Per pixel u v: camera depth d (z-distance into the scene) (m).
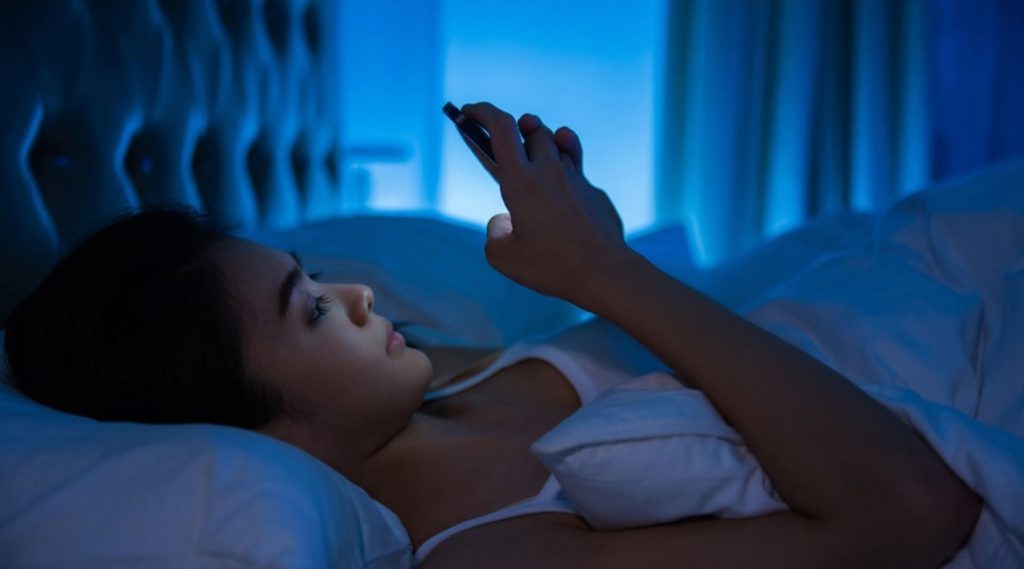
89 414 0.65
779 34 2.32
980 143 2.49
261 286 0.69
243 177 1.51
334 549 0.49
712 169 2.28
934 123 2.51
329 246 1.33
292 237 1.35
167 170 1.34
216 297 0.66
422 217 1.47
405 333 1.11
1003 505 0.54
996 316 0.80
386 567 0.59
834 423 0.58
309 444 0.71
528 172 0.73
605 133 2.30
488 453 0.78
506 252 0.74
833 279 0.90
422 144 2.13
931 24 2.42
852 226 1.28
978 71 2.46
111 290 0.65
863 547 0.55
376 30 2.08
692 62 2.28
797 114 2.32
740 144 2.28
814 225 1.32
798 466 0.57
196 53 1.36
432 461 0.77
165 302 0.65
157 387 0.64
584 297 0.71
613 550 0.59
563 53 2.24
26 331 0.67
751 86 2.27
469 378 0.95
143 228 0.70
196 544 0.45
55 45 1.15
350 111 2.10
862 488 0.55
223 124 1.44
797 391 0.60
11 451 0.51
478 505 0.74
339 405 0.71
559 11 2.22
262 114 1.54
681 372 0.65
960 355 0.76
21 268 1.10
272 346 0.68
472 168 2.21
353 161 2.07
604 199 0.81
